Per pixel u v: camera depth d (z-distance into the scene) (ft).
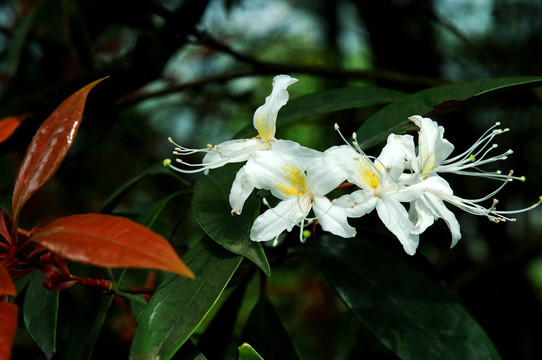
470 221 2.80
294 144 1.38
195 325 1.34
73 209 2.92
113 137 3.05
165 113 3.28
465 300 2.66
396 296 1.63
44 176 1.37
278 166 1.38
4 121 1.48
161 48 2.01
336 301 2.73
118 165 3.06
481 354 1.56
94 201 2.96
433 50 2.81
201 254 1.43
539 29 2.78
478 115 2.71
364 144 1.51
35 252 1.33
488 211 1.47
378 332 1.59
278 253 1.57
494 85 1.51
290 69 2.15
